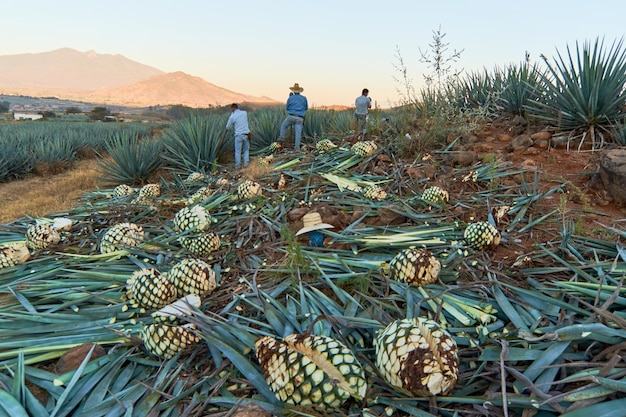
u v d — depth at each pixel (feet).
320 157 22.57
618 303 7.36
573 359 6.34
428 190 14.73
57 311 9.96
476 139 21.75
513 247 11.14
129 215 17.62
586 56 18.97
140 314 9.34
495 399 5.69
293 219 14.51
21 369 7.16
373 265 10.14
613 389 5.28
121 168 28.60
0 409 6.29
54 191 29.78
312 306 8.43
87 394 7.04
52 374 7.52
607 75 18.42
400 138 21.74
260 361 6.36
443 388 5.80
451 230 12.39
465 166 18.65
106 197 23.95
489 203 13.85
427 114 23.80
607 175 13.75
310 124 33.35
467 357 6.84
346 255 11.23
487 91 26.30
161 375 7.17
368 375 6.49
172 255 12.39
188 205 17.78
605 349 6.20
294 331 7.76
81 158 54.08
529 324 7.39
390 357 6.04
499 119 24.70
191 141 28.94
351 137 24.79
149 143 31.35
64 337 8.44
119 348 8.11
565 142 18.67
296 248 10.04
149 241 13.39
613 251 9.89
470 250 10.63
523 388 5.91
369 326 7.38
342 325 7.49
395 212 13.53
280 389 5.93
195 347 7.71
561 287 8.36
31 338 8.64
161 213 18.11
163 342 7.36
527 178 16.35
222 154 31.12
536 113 22.02
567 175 16.08
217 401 6.37
